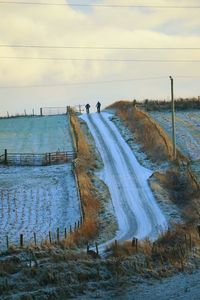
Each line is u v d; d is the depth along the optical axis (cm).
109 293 3206
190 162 9331
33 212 7094
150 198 7938
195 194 7681
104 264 3684
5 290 3141
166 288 3309
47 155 9412
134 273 3631
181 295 3123
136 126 11500
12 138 11481
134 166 9506
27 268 3447
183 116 13000
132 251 4328
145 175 8988
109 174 9100
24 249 4156
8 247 4628
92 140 11056
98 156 10069
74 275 3419
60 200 7525
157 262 3975
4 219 6806
